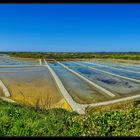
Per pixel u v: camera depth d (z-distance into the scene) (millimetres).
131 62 119125
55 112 17500
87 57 178000
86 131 8836
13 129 8867
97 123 9414
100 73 63906
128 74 62094
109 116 10125
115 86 43531
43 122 9625
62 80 49156
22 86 40906
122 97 33656
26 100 29812
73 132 8734
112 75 59656
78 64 99125
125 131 8898
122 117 9977
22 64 93312
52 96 33406
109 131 8922
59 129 8930
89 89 39875
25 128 8914
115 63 109250
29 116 11445
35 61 118062
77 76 56531
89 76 57031
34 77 52594
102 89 40094
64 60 134375
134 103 23844
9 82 44812
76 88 40406
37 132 8727
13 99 30141
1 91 35906
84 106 27766
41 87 40469
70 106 27875
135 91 38656
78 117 10234
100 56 190625
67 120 9797
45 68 75875
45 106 21672
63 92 36594
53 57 171875
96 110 22891
